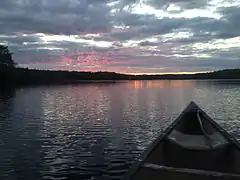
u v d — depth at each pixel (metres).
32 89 90.50
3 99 52.06
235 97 59.41
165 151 7.32
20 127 22.42
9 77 113.31
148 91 89.81
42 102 47.06
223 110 35.53
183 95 67.38
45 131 20.64
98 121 25.75
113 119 27.11
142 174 5.08
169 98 57.44
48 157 13.72
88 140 17.56
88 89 100.69
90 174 11.48
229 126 23.28
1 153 14.40
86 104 44.16
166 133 8.83
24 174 11.41
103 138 18.16
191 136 9.62
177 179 4.85
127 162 13.00
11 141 17.17
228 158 6.92
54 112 33.16
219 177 4.91
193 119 12.74
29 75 135.75
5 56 107.62
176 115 30.22
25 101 48.44
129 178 4.86
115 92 82.50
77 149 15.30
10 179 10.86
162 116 29.36
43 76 156.62
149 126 23.00
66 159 13.43
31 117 28.59
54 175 11.32
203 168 6.20
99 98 57.38
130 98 57.59
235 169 6.14
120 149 15.31
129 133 19.92
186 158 6.85
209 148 7.85
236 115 30.42
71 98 57.09
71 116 29.48
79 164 12.70
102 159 13.41
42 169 12.01
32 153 14.46
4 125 23.42
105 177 11.16
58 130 21.06
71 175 11.35
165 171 5.18
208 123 11.80
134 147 15.77
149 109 36.50
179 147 7.84
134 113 32.09
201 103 45.59
